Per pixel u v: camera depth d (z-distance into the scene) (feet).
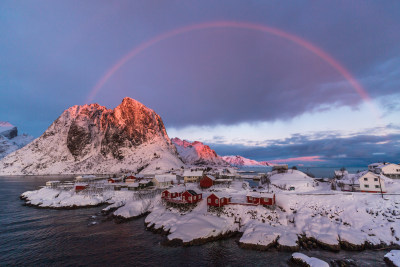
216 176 358.02
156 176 331.36
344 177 287.89
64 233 162.20
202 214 174.50
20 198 297.94
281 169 339.57
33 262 118.93
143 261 119.65
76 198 254.27
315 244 134.21
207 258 122.52
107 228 172.35
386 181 214.48
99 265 115.65
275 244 135.54
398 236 132.98
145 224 180.55
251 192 194.18
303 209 171.42
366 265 111.65
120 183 346.74
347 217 156.25
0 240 149.18
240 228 161.27
